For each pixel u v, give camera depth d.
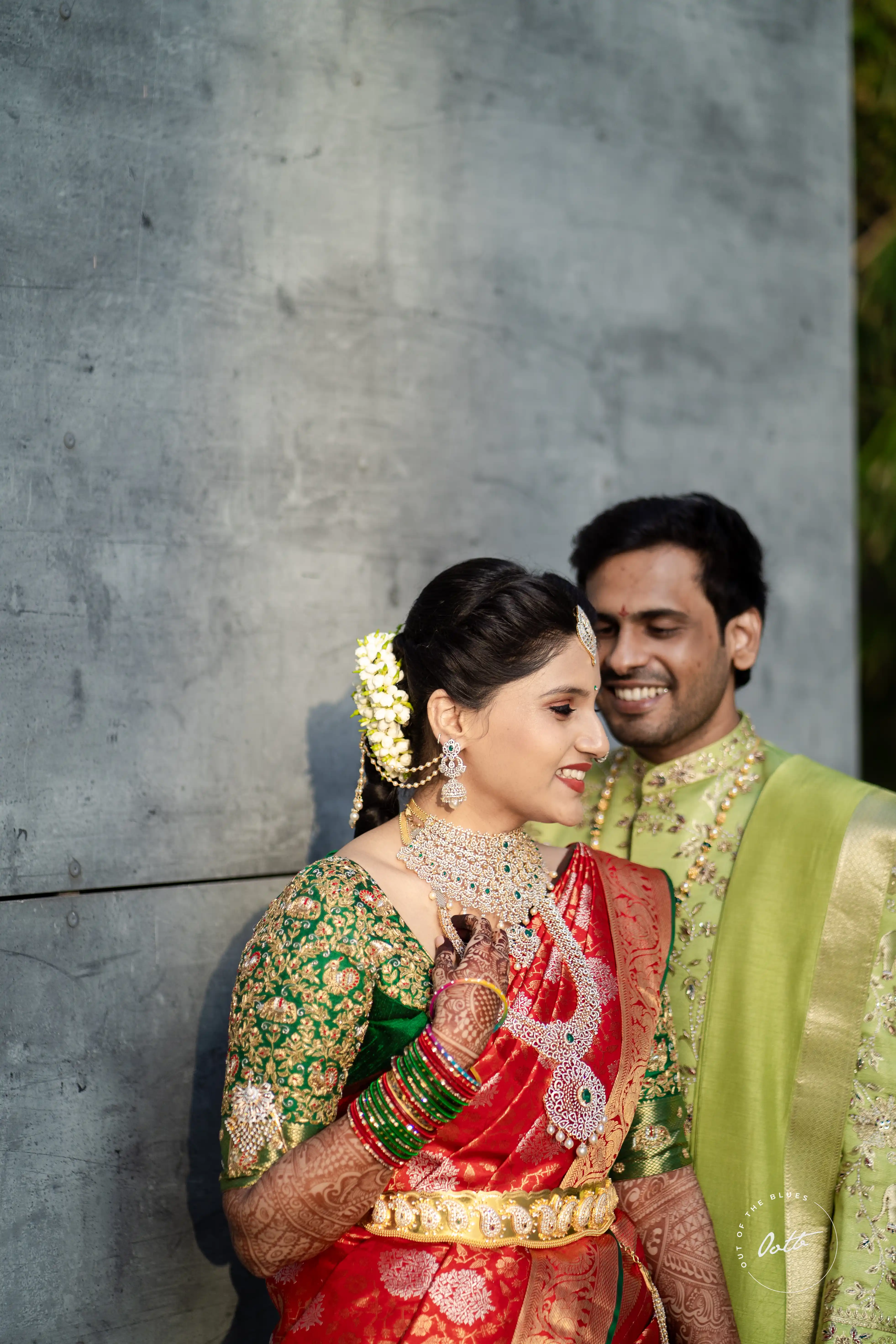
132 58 1.91
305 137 2.15
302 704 2.11
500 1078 1.44
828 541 3.13
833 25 3.12
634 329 2.72
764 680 3.00
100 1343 1.80
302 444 2.13
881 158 5.18
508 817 1.56
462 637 1.50
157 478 1.93
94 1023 1.82
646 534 1.98
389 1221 1.39
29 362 1.79
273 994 1.38
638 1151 1.64
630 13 2.71
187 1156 1.92
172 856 1.93
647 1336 1.56
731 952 1.93
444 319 2.37
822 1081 1.83
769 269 2.99
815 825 1.95
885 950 1.84
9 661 1.75
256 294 2.07
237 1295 1.96
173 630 1.94
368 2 2.24
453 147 2.38
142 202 1.92
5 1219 1.72
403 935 1.45
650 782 2.10
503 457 2.46
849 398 3.19
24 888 1.76
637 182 2.72
